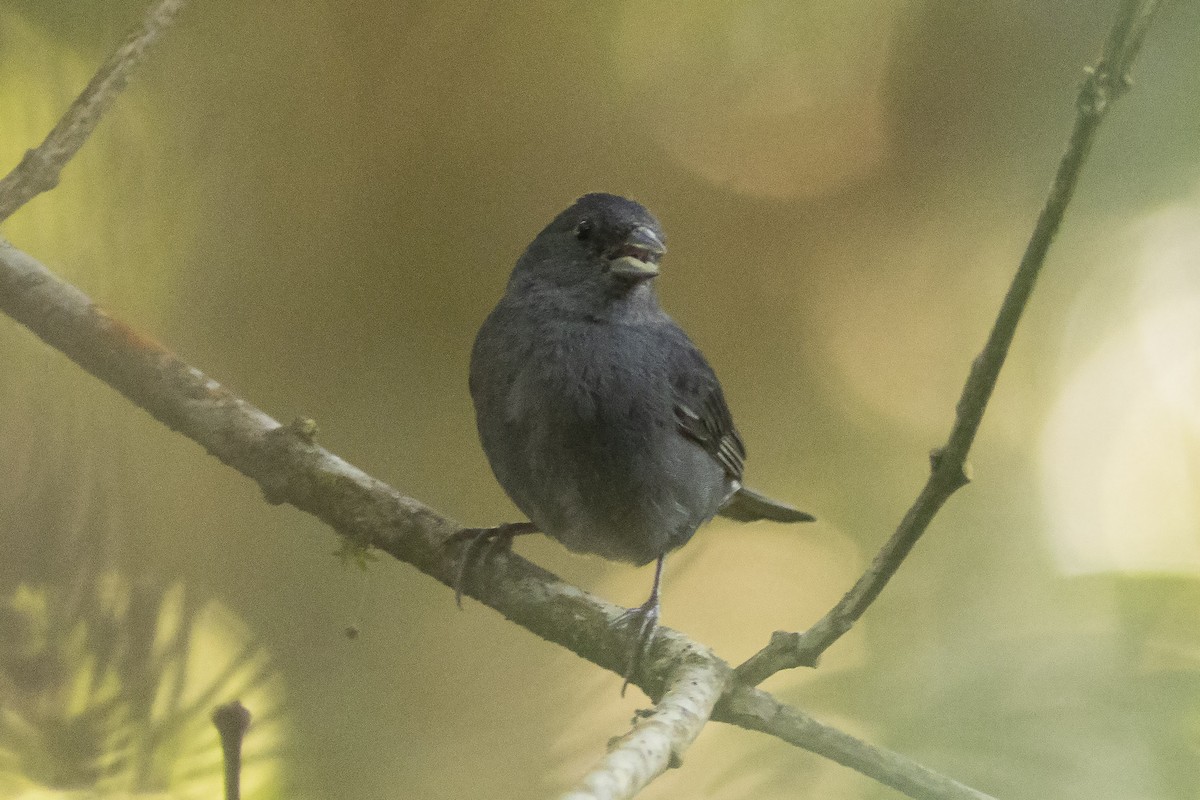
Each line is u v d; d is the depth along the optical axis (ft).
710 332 13.91
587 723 13.37
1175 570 13.34
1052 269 13.92
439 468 13.80
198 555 13.20
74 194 13.34
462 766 13.33
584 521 13.51
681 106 13.83
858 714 13.28
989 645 13.29
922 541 13.80
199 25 13.51
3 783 13.10
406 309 13.79
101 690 13.15
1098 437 13.87
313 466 13.42
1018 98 13.87
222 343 13.56
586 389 13.48
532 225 13.80
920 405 13.91
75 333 13.37
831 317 13.91
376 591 13.52
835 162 13.88
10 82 13.35
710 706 13.24
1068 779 13.20
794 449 13.91
